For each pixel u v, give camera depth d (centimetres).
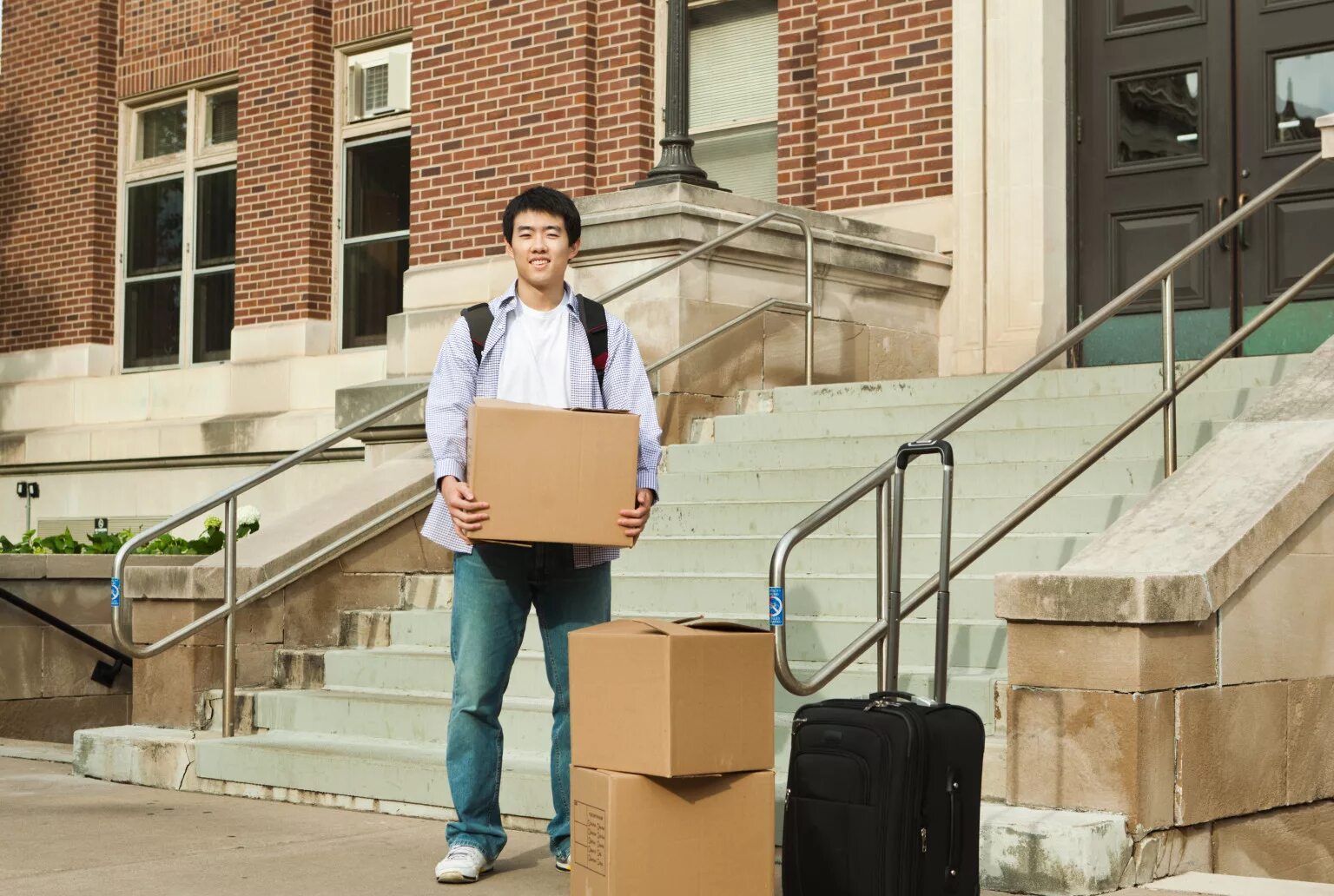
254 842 508
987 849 441
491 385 440
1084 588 457
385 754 583
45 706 913
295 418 1229
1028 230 905
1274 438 542
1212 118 890
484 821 449
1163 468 629
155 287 1420
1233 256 880
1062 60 924
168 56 1405
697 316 814
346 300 1284
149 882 445
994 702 511
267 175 1305
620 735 381
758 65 1066
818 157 990
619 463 412
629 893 375
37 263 1470
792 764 387
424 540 769
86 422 1407
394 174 1259
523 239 442
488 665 439
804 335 874
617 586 681
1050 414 720
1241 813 488
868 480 464
